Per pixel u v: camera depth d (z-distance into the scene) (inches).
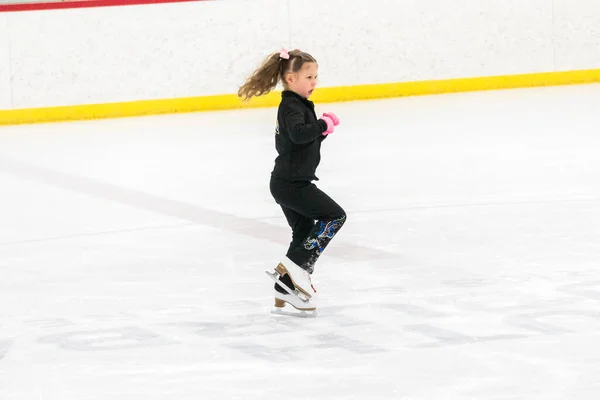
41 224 829.2
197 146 1289.4
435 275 585.3
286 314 515.8
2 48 1648.6
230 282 596.4
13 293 595.5
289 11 1707.7
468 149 1128.2
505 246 653.3
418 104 1624.0
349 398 386.9
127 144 1344.7
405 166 1031.6
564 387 387.5
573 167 965.2
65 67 1667.1
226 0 1691.7
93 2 1658.5
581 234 678.5
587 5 1769.2
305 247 506.6
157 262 663.1
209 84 1712.6
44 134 1512.1
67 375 433.4
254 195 912.3
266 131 1417.3
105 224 812.6
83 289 597.6
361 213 794.8
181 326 505.0
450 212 780.6
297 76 503.5
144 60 1688.0
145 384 415.5
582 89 1706.4
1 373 441.4
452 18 1745.8
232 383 411.2
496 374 406.0
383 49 1738.4
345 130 1362.0
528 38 1765.5
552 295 527.2
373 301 534.6
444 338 459.2
